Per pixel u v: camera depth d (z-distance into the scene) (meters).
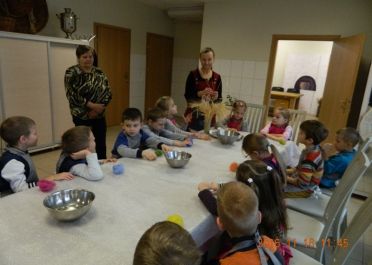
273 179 1.22
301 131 1.90
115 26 4.97
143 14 5.51
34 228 0.99
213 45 4.80
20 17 3.54
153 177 1.49
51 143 3.77
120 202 1.20
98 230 1.00
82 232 0.98
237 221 0.95
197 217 1.13
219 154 1.96
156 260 0.63
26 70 3.33
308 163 1.87
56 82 3.68
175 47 6.50
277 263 0.96
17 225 1.00
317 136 1.83
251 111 3.44
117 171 1.48
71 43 3.71
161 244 0.65
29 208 1.11
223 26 4.65
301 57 8.10
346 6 3.77
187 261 0.65
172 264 0.63
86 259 0.85
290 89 8.14
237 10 4.48
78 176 1.42
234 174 1.60
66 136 1.50
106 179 1.42
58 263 0.83
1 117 3.20
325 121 4.20
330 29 3.92
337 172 2.19
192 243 0.69
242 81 4.68
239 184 1.03
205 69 2.80
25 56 3.29
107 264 0.84
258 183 1.18
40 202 1.16
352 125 4.02
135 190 1.32
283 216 1.22
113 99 5.33
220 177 1.54
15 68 3.22
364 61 3.80
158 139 2.06
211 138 2.37
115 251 0.89
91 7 4.50
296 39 4.16
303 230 1.60
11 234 0.95
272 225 1.17
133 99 5.79
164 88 6.56
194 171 1.61
